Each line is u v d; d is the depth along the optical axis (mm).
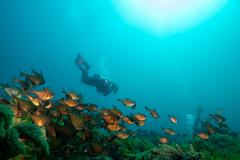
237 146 13273
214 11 117438
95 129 8719
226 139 14367
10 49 132875
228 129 17125
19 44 133750
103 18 134375
